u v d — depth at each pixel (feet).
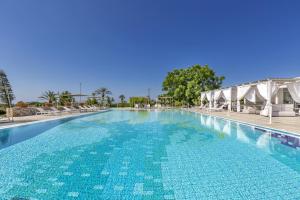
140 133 31.58
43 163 16.79
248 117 47.26
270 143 23.57
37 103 99.76
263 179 13.20
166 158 18.13
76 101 111.45
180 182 12.92
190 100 126.72
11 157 18.49
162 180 13.20
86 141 25.49
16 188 12.10
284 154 19.13
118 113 79.82
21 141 25.21
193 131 33.22
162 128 37.01
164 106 152.97
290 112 48.70
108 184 12.66
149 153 19.84
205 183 12.67
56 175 14.19
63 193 11.48
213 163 16.56
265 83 45.73
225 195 11.06
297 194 11.08
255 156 18.49
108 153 19.93
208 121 47.11
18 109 52.54
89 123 44.70
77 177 13.76
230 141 25.12
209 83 128.77
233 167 15.60
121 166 16.06
